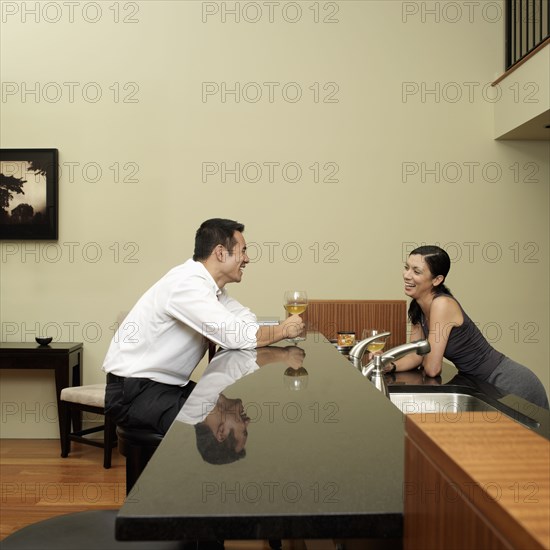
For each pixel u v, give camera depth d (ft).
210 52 14.06
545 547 1.12
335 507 2.08
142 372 7.28
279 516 2.02
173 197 14.02
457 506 1.51
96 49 14.02
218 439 2.94
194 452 2.72
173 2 14.07
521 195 14.05
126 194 14.01
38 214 13.85
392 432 3.07
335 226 14.06
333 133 14.06
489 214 14.05
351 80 14.07
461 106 14.08
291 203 14.03
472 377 7.39
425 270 8.14
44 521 3.81
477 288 14.06
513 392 7.69
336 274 14.05
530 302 14.05
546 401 7.90
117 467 11.96
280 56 14.07
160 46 14.05
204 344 7.88
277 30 14.10
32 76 14.01
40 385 14.06
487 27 14.10
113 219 13.99
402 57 14.08
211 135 14.03
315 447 2.80
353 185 14.05
